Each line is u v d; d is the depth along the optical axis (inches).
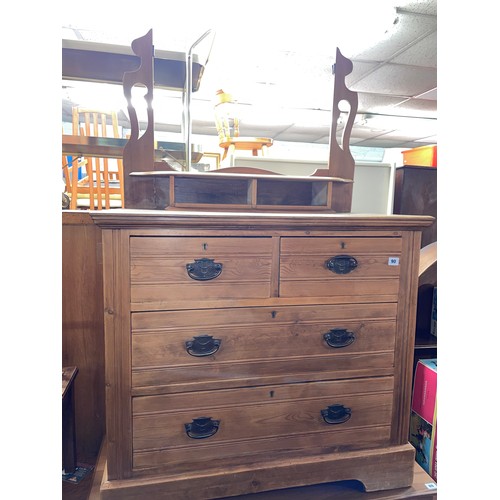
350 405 39.9
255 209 44.1
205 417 36.4
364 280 38.9
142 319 34.1
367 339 39.6
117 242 33.0
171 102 159.5
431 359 51.2
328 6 94.6
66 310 47.5
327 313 38.2
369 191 65.6
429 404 47.4
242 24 102.7
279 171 64.4
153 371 34.8
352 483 42.6
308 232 36.8
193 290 34.8
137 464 35.2
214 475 36.2
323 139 261.6
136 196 43.9
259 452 38.0
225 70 138.6
